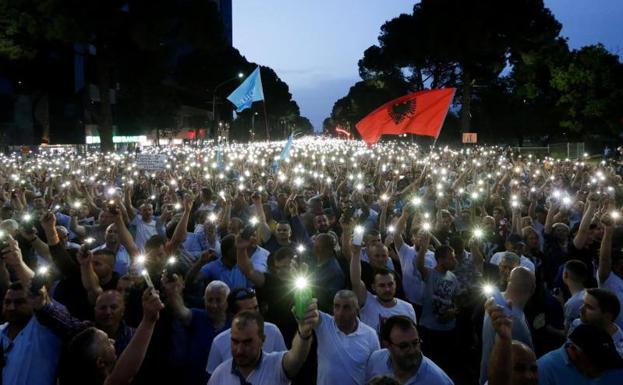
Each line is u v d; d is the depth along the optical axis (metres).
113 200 9.05
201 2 44.09
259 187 11.95
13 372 4.26
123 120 61.41
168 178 16.11
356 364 4.64
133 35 38.16
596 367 3.76
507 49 46.91
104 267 5.75
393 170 17.23
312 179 16.08
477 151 29.45
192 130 79.12
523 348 3.86
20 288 4.47
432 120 12.60
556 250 8.02
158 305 3.82
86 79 56.97
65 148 41.97
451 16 43.91
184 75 66.31
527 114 49.31
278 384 3.93
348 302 4.66
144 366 4.63
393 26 50.50
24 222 6.44
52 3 35.66
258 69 16.09
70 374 3.83
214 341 4.57
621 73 40.34
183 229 7.02
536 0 44.28
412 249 7.22
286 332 5.62
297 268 5.73
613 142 45.31
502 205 11.58
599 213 8.13
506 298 5.06
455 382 6.48
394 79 52.66
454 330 6.56
